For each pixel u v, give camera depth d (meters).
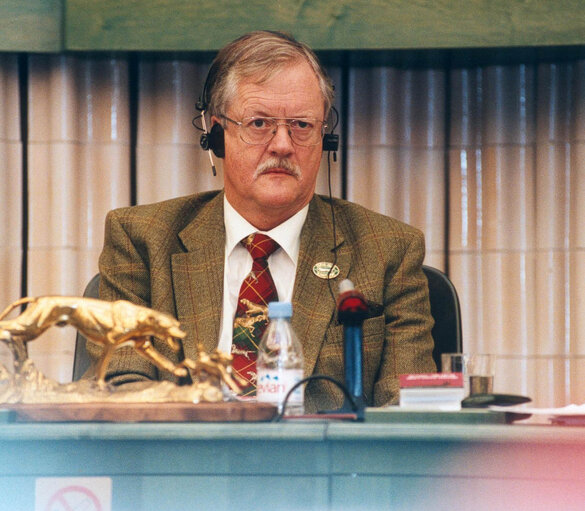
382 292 4.33
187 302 4.28
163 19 6.20
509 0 6.12
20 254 6.56
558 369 6.54
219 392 2.79
